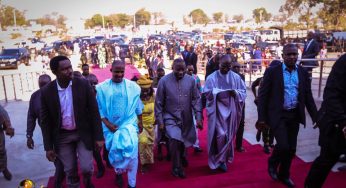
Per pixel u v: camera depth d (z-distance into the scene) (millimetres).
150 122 4645
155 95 4496
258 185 3725
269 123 3697
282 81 3572
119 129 3900
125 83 3977
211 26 43688
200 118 4336
